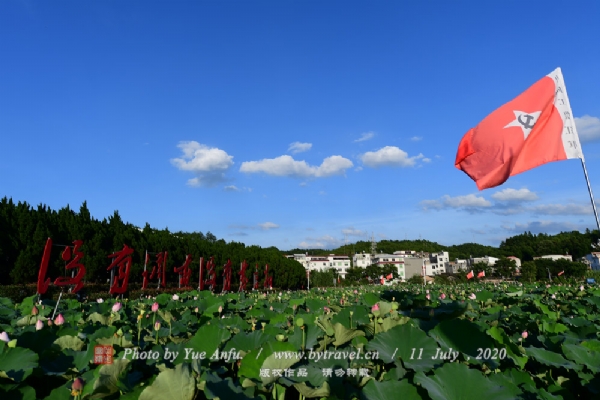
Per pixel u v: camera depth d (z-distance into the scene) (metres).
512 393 2.03
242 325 3.65
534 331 4.09
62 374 2.26
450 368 2.00
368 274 69.69
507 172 6.35
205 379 1.85
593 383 2.48
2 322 4.75
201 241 29.98
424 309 4.02
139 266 20.50
